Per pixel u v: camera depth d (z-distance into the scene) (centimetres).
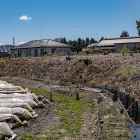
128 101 746
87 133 560
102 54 1898
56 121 686
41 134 577
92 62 1477
